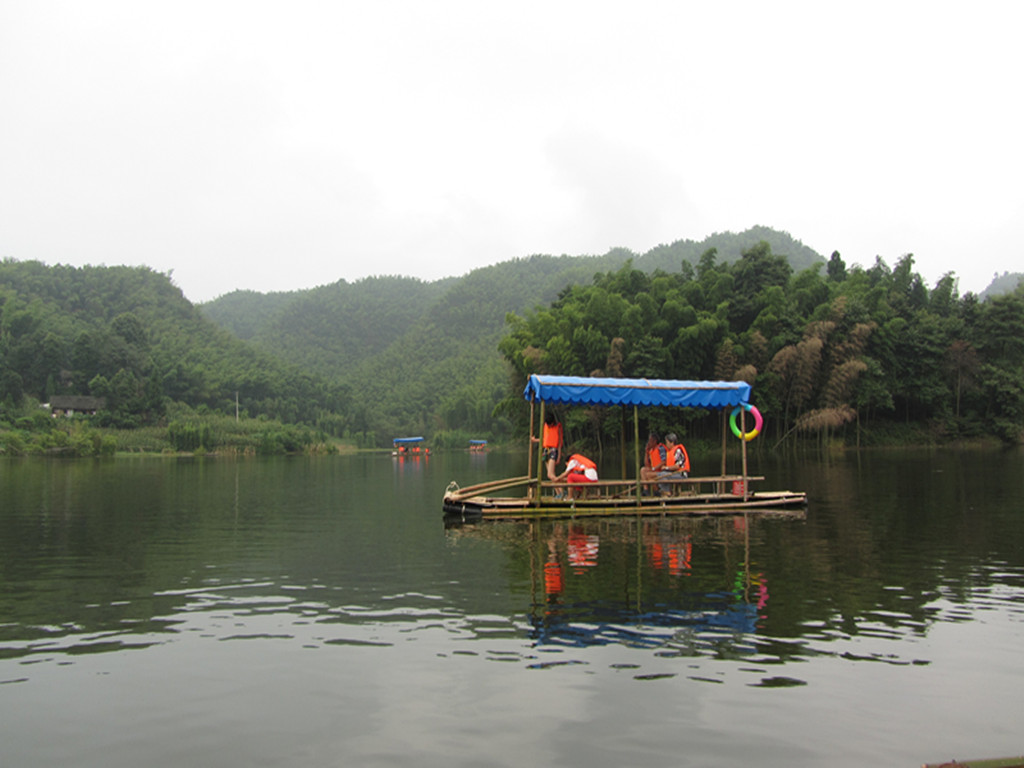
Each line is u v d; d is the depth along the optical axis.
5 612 6.76
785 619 6.27
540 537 11.07
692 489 17.02
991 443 47.38
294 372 117.12
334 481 25.50
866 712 4.32
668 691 4.65
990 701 4.48
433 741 3.96
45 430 60.41
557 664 5.17
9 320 87.19
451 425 106.06
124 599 7.23
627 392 14.09
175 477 27.77
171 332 120.75
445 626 6.15
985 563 8.66
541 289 192.50
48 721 4.29
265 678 4.96
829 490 18.02
